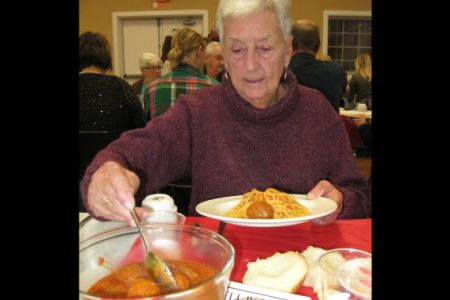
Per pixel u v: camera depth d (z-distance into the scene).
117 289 0.58
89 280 0.60
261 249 0.95
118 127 2.04
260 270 0.80
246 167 1.32
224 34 1.26
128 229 0.71
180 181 1.74
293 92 1.33
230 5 1.21
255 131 1.31
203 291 0.49
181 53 2.54
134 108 2.14
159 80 2.58
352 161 1.40
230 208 1.12
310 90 1.44
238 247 0.96
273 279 0.76
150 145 1.24
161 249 0.69
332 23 7.27
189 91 2.54
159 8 7.25
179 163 1.36
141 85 5.46
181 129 1.34
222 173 1.32
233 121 1.32
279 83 1.41
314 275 0.76
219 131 1.33
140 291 0.53
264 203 1.02
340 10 7.09
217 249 0.65
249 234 1.03
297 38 2.84
